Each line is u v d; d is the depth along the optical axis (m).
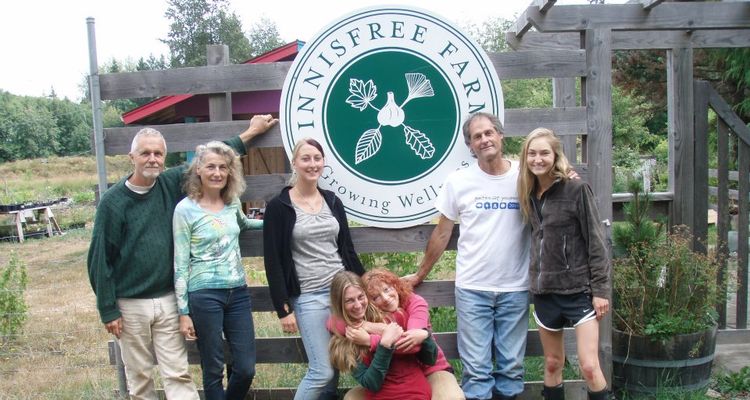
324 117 3.73
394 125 3.74
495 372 3.50
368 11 3.69
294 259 3.34
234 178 3.32
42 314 6.57
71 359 5.07
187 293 3.24
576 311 3.13
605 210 3.77
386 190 3.76
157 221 3.27
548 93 18.78
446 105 3.74
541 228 3.21
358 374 3.14
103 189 3.80
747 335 5.03
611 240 3.82
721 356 4.73
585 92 3.76
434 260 3.64
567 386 3.84
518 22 4.95
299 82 3.71
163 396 3.96
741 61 7.50
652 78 9.39
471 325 3.44
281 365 4.55
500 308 3.45
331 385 3.43
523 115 3.77
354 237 3.81
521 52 3.73
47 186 24.98
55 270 9.55
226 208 3.34
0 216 14.20
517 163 3.48
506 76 3.75
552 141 3.12
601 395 3.12
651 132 19.05
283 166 10.50
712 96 5.19
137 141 3.16
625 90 9.89
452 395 3.12
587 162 3.78
